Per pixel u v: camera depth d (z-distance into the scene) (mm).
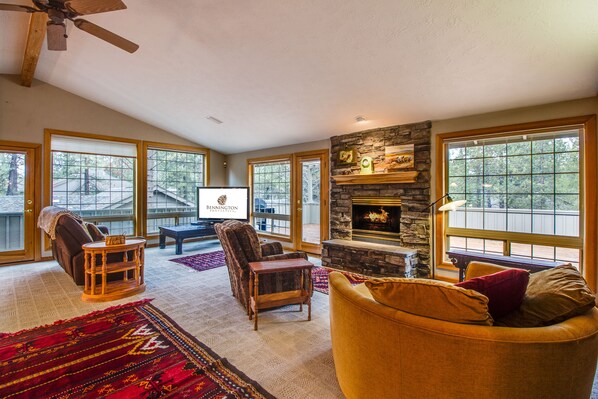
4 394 1672
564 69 2582
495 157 3516
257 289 2500
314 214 8305
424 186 3939
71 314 2758
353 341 1438
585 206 2930
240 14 2635
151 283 3723
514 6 2051
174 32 3072
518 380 1095
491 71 2748
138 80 4285
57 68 4363
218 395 1673
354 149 4715
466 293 1160
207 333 2414
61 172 5129
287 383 1793
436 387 1176
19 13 3189
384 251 3906
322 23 2553
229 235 2674
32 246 4793
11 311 2820
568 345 1099
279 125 4992
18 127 4660
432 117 3818
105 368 1922
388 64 2910
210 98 4469
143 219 5984
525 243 3307
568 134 3082
